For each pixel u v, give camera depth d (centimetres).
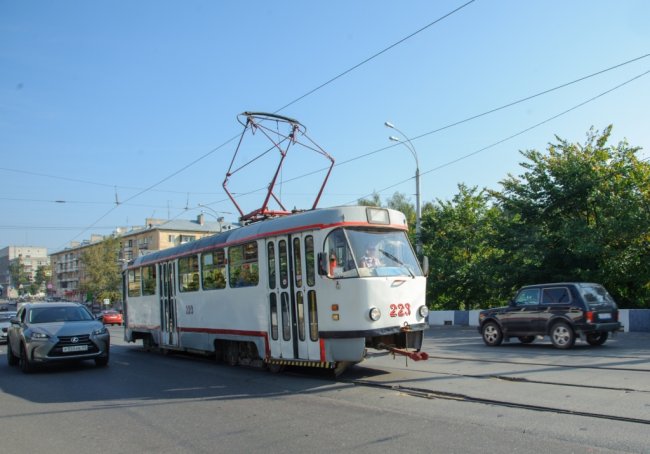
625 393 842
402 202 6419
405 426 704
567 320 1445
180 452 642
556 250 2312
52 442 712
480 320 1653
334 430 702
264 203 1412
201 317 1446
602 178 2270
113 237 8044
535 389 899
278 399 922
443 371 1120
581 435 631
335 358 1002
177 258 1605
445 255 3039
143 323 1859
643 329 1936
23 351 1380
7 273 15738
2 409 938
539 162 2483
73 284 11219
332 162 1533
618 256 2183
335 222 1035
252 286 1221
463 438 639
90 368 1438
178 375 1260
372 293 1005
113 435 735
